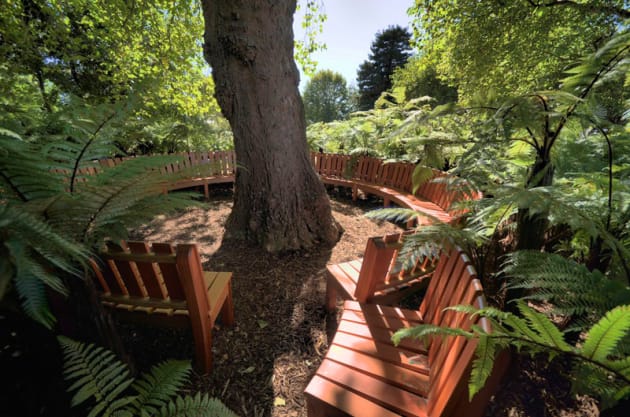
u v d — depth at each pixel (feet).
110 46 20.10
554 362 4.87
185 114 26.25
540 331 2.29
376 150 17.44
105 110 3.47
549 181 4.36
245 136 10.14
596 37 15.90
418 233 4.48
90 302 3.90
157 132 22.72
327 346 6.09
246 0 8.45
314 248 10.83
